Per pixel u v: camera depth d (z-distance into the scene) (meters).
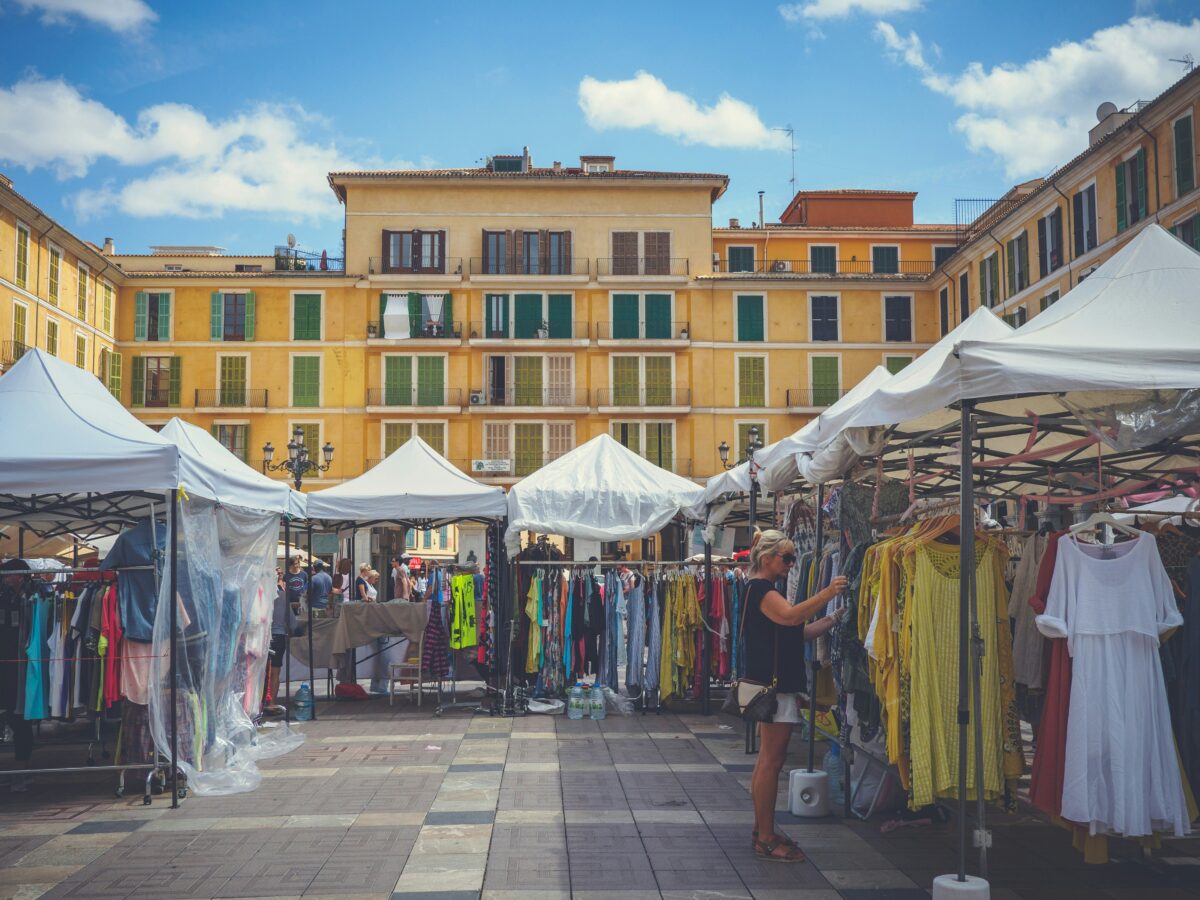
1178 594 5.42
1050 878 5.32
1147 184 27.83
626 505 11.84
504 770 8.23
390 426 41.16
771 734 5.75
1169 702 5.29
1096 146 29.55
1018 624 5.93
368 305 41.50
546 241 42.16
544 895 5.09
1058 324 5.22
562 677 11.46
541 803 7.06
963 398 4.80
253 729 9.22
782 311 42.06
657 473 12.81
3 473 6.77
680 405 41.28
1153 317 5.12
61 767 7.95
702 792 7.39
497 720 11.15
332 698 13.21
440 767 8.38
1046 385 4.50
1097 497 5.61
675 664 11.43
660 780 7.81
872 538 6.69
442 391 41.19
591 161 44.66
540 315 41.72
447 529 45.56
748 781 7.76
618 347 41.53
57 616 7.61
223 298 41.12
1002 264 36.34
